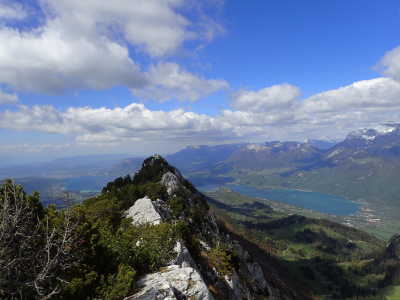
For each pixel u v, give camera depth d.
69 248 13.51
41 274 11.24
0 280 10.25
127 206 66.12
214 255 47.09
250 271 78.56
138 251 22.00
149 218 48.84
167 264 24.17
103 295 15.51
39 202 17.62
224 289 39.28
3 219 10.86
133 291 16.69
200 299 18.06
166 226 28.50
